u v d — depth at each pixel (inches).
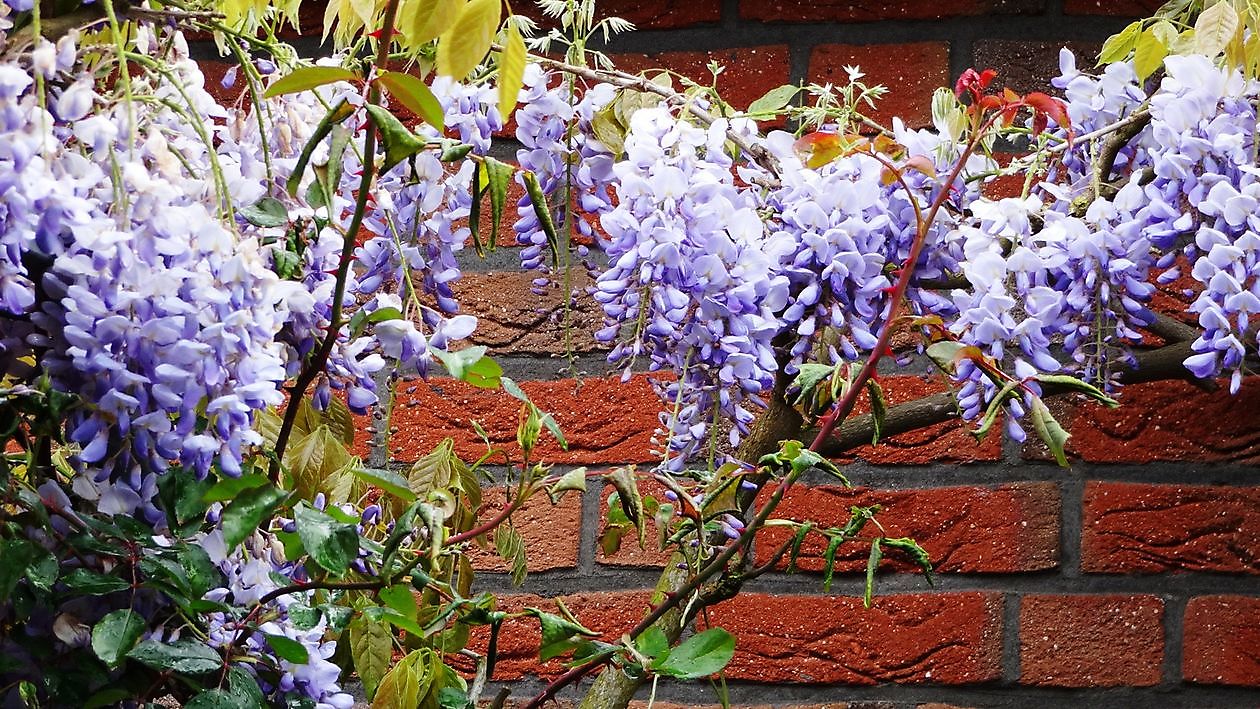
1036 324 82.7
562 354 101.2
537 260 86.0
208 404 69.9
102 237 66.7
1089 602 98.6
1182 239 86.4
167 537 77.0
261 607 77.5
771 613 99.0
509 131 102.5
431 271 83.0
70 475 79.3
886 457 99.8
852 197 82.5
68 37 69.5
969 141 82.5
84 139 69.6
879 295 83.7
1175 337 92.5
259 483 72.4
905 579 99.2
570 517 100.3
